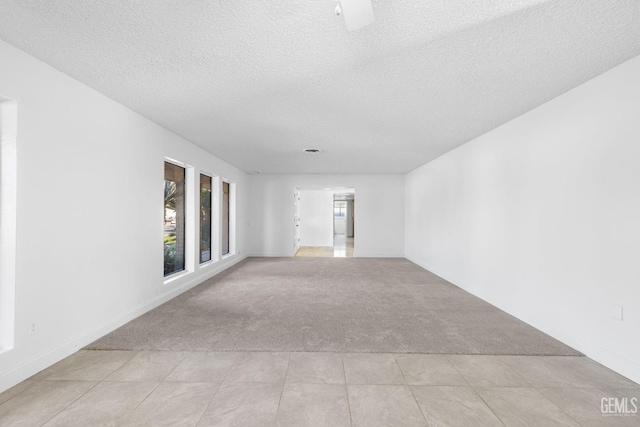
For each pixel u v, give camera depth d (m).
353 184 8.38
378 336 2.96
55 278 2.42
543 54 2.19
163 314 3.58
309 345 2.75
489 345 2.77
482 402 1.95
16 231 2.12
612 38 1.98
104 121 2.95
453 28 1.88
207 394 2.02
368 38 1.99
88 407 1.88
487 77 2.55
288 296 4.37
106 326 2.98
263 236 8.45
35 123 2.26
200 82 2.66
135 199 3.44
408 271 6.32
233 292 4.58
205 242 6.05
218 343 2.78
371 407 1.90
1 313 2.11
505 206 3.74
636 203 2.19
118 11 1.73
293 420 1.78
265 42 2.04
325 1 1.64
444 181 5.64
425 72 2.47
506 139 3.73
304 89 2.80
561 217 2.85
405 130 4.10
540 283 3.12
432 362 2.46
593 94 2.53
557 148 2.91
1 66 2.03
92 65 2.37
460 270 4.96
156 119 3.67
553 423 1.75
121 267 3.22
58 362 2.42
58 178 2.45
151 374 2.26
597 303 2.48
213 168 5.79
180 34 1.96
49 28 1.90
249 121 3.74
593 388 2.11
